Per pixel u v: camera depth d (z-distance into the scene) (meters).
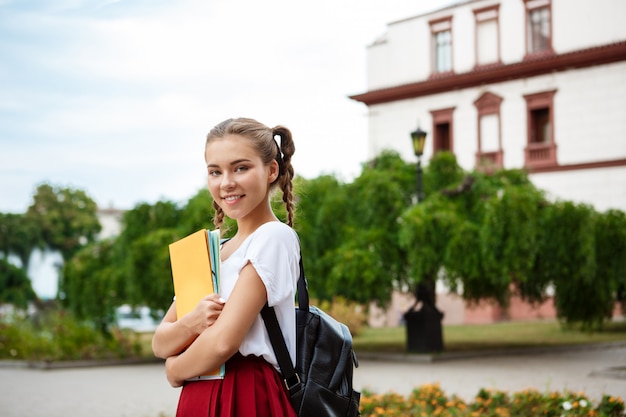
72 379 14.81
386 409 7.57
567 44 29.91
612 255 17.33
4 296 46.94
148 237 18.31
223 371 2.10
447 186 19.58
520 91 31.05
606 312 17.95
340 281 17.67
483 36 32.22
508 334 23.44
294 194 2.57
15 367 18.06
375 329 28.20
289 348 2.16
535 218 16.59
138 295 18.11
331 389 2.16
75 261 20.89
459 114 32.75
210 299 2.08
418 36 34.16
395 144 34.78
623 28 28.61
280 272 2.10
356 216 18.80
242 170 2.16
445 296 30.67
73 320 20.55
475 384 12.30
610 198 28.92
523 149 30.97
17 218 56.97
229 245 2.25
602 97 29.06
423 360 16.48
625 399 10.01
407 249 17.33
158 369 17.02
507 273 16.53
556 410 7.13
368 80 35.75
